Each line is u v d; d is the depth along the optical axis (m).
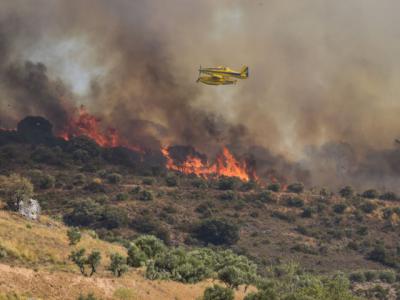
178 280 121.81
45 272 87.81
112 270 109.06
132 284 97.88
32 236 126.69
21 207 144.12
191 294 108.75
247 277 138.75
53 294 83.25
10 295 78.56
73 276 89.56
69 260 120.00
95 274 108.56
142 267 124.62
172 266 124.69
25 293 80.88
